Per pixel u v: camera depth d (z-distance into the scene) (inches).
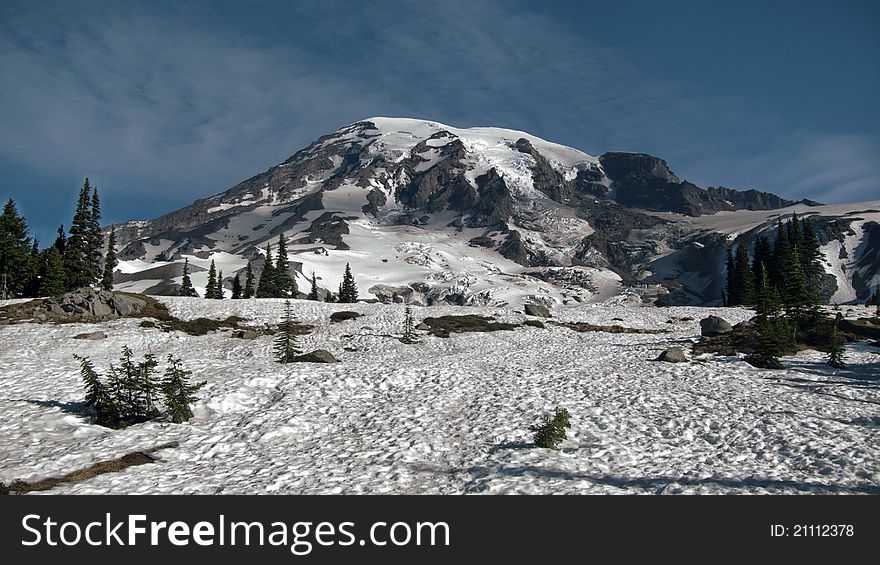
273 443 812.6
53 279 2800.2
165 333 1868.8
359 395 1050.1
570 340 2038.6
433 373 1225.4
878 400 1051.3
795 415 916.0
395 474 682.8
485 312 2608.3
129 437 810.8
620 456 742.5
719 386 1155.9
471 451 769.6
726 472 684.7
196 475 681.6
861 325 1941.4
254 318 2261.3
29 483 630.5
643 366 1400.1
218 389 1038.4
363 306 2662.4
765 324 1482.5
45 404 938.7
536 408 966.4
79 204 3196.4
